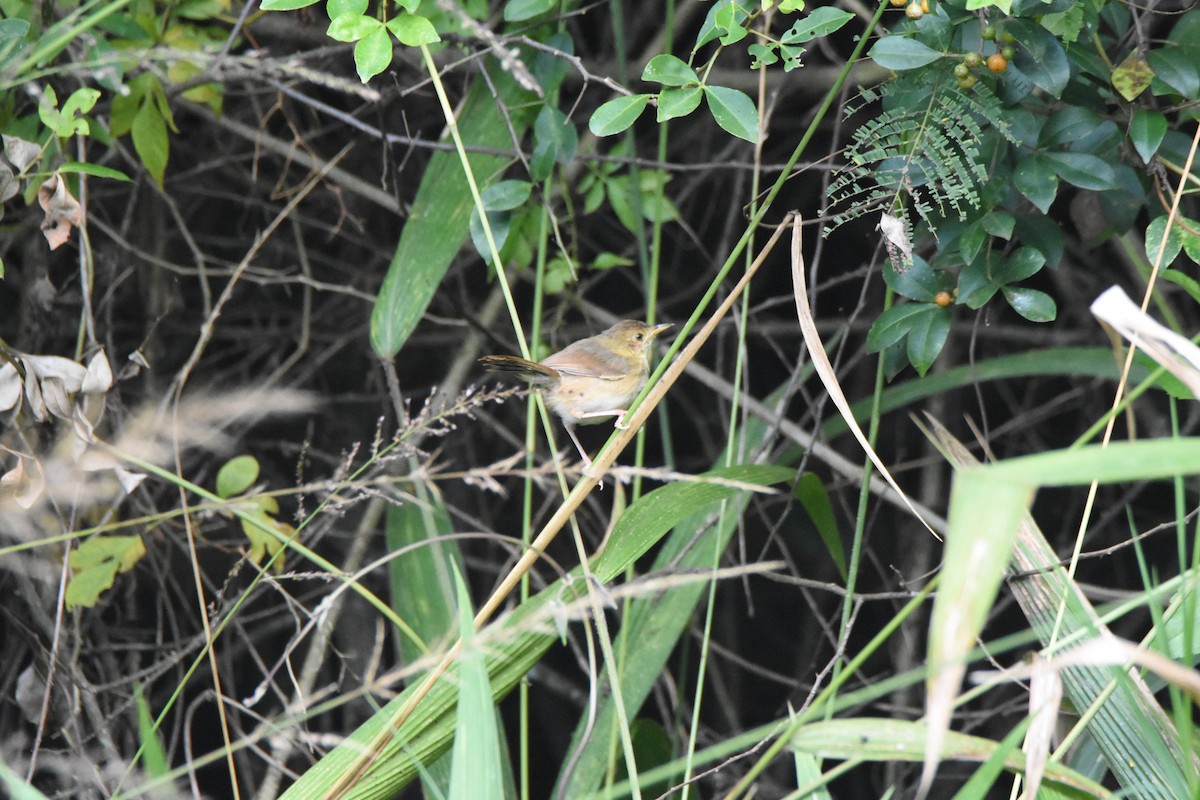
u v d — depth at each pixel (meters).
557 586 4.93
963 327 8.95
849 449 10.09
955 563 2.41
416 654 6.16
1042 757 3.19
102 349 4.92
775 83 8.30
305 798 4.22
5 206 7.03
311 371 8.66
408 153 6.18
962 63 4.56
